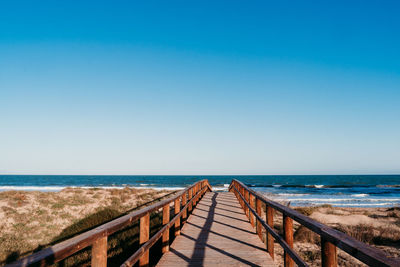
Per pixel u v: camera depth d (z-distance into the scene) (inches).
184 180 3499.0
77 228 424.5
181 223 293.4
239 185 450.3
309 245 322.0
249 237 241.8
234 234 253.1
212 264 172.4
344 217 545.0
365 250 59.9
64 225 458.0
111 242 328.8
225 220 322.7
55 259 63.2
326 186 2468.0
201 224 299.3
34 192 755.4
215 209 409.1
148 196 786.8
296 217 114.2
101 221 449.4
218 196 609.3
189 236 245.3
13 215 484.4
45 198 655.8
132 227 375.9
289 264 131.5
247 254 192.7
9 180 3508.9
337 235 75.4
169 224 201.6
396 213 614.5
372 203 1174.3
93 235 82.3
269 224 188.7
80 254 301.3
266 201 195.8
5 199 605.6
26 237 395.9
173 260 179.8
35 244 373.4
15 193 692.7
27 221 461.7
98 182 3036.4
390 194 1701.5
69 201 633.0
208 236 245.4
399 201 1261.1
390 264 49.9
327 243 84.2
